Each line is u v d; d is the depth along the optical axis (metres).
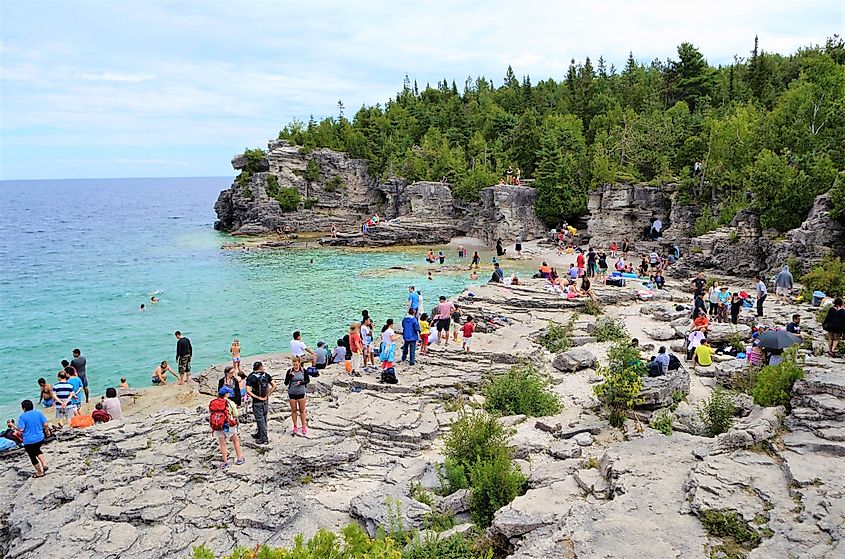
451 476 16.97
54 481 17.94
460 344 30.22
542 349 29.86
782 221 45.56
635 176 70.69
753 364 24.38
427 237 82.38
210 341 37.50
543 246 73.25
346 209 97.75
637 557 11.84
